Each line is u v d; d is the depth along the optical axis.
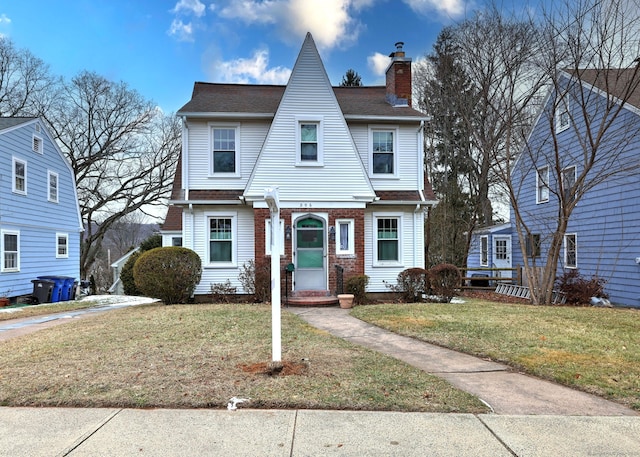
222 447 2.97
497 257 20.56
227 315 8.65
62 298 16.33
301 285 12.16
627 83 11.65
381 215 13.18
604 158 12.11
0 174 14.45
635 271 12.46
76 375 4.43
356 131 13.34
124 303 15.31
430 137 24.92
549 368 4.88
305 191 12.24
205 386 4.07
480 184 20.56
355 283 11.60
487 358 5.48
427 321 8.03
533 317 8.52
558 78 13.10
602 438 3.13
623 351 5.64
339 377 4.39
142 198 29.95
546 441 3.08
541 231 15.71
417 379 4.41
